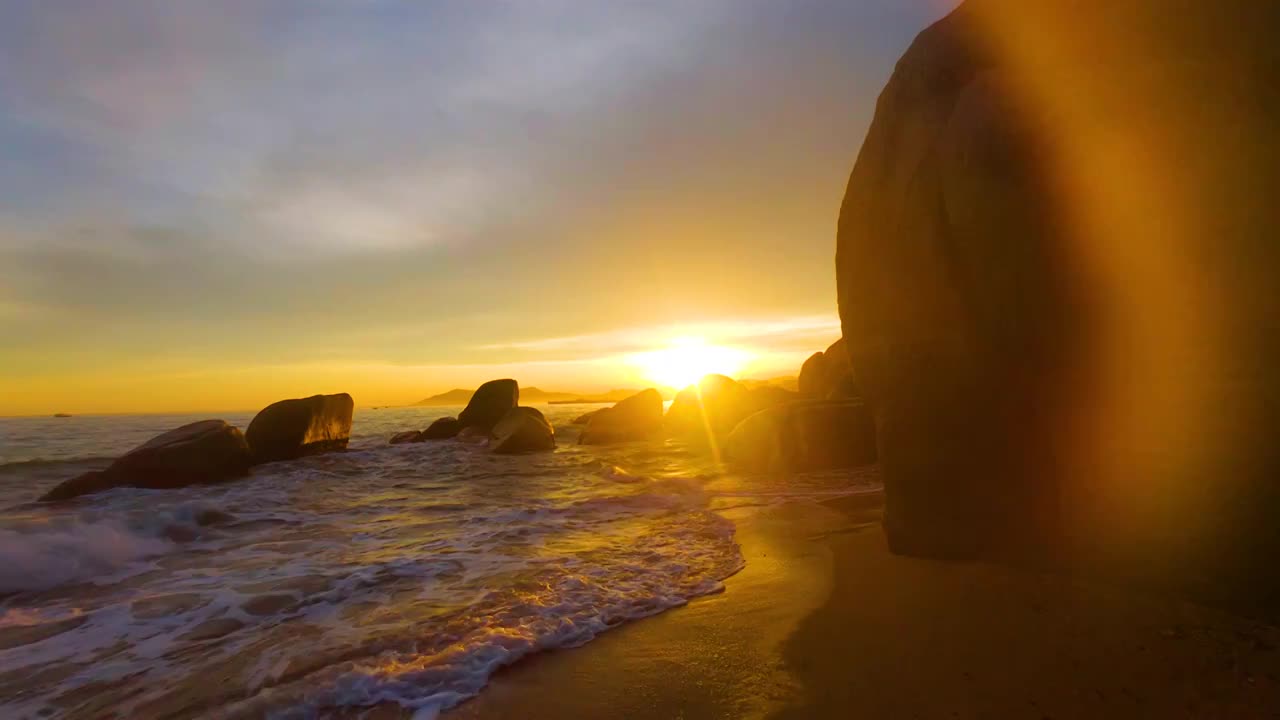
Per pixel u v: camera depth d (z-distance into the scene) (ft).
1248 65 9.41
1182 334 10.54
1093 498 12.34
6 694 10.08
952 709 8.55
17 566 16.12
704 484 31.63
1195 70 9.98
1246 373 9.86
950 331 13.75
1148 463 11.32
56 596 14.97
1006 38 12.62
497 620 12.57
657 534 20.62
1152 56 10.46
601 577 15.60
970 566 14.10
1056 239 11.63
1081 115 11.17
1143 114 10.52
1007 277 12.19
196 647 11.89
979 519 14.29
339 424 60.49
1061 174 11.45
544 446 58.03
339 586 15.42
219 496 31.55
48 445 67.15
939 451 14.69
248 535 21.72
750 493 28.35
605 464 44.83
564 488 32.83
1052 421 13.01
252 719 9.00
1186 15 10.10
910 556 15.44
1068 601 11.61
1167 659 9.25
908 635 11.02
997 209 12.09
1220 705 8.07
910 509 15.49
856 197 15.81
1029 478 13.52
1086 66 11.19
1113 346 11.48
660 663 10.62
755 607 13.12
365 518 24.90
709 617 12.67
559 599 13.83
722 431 62.39
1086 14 11.25
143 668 10.96
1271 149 9.20
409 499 29.96
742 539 19.40
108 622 13.25
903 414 15.17
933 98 13.93
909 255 14.29
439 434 76.54
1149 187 10.51
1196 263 10.19
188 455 37.06
